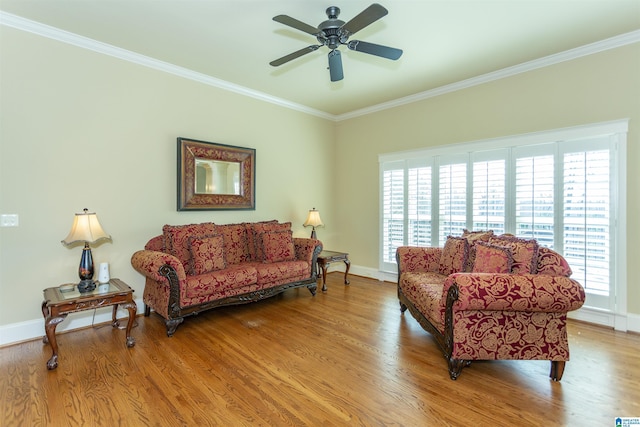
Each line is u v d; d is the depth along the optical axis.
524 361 2.42
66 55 2.91
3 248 2.65
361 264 5.31
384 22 2.70
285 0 2.41
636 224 2.93
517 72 3.60
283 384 2.09
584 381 2.13
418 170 4.47
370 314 3.44
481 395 1.98
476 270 2.53
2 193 2.63
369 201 5.16
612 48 3.02
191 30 2.84
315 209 5.25
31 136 2.75
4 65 2.62
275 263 3.86
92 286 2.63
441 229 4.23
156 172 3.53
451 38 2.97
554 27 2.79
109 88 3.17
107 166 3.18
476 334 2.11
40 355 2.47
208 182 3.92
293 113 4.96
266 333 2.93
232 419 1.75
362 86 4.20
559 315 2.10
